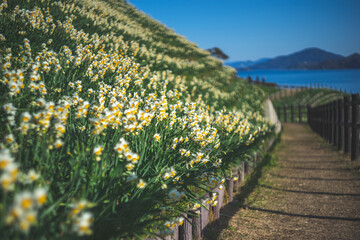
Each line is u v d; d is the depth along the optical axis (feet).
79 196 6.75
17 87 8.76
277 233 11.72
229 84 58.54
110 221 7.11
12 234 5.21
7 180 4.31
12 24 18.99
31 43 17.93
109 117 8.61
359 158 26.12
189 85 33.96
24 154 7.34
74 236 5.61
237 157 17.57
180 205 11.29
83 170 7.67
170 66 38.06
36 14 21.04
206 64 63.26
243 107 37.70
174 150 11.87
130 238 7.54
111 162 8.86
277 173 22.97
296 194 17.20
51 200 6.34
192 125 13.75
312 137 51.80
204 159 12.37
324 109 46.60
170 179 9.84
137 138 10.94
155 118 12.85
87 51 19.65
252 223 12.76
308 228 12.17
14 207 3.88
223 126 18.70
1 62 11.19
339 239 11.01
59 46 19.95
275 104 107.96
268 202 15.71
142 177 9.24
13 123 7.83
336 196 16.49
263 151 28.91
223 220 12.99
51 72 13.93
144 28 69.56
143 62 31.71
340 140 32.48
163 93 18.43
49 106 7.61
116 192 7.68
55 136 7.61
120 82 16.63
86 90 14.52
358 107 25.53
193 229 10.34
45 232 5.46
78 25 30.48
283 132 63.31
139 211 8.23
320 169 23.98
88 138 9.15
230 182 15.15
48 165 7.27
